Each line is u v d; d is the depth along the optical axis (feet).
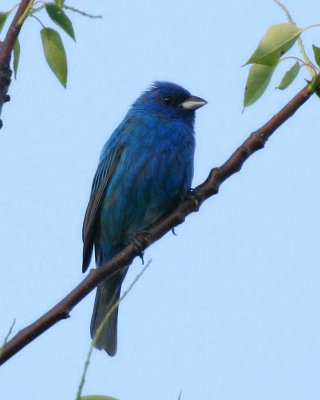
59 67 22.31
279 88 20.36
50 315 20.22
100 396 14.58
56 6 21.39
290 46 19.54
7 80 20.21
